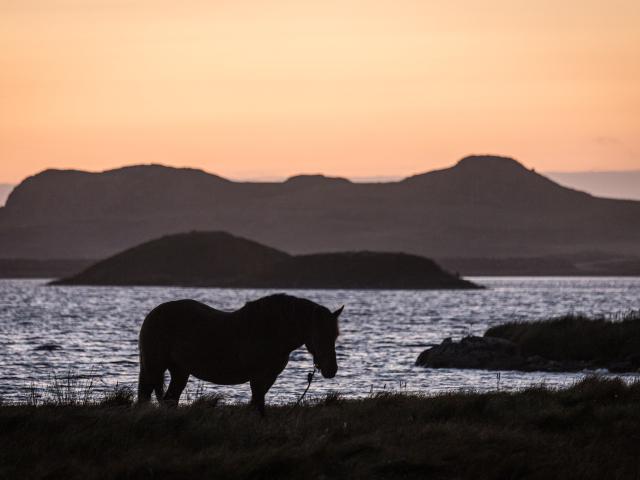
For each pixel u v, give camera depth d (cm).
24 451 4903
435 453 5094
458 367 14962
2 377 13175
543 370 14275
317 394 11106
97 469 4669
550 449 5259
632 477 4753
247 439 5269
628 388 7525
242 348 5838
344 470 4831
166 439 5222
